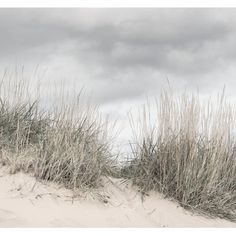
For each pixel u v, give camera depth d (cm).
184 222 561
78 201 536
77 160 568
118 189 594
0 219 464
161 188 604
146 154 629
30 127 631
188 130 636
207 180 623
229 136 677
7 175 542
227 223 593
